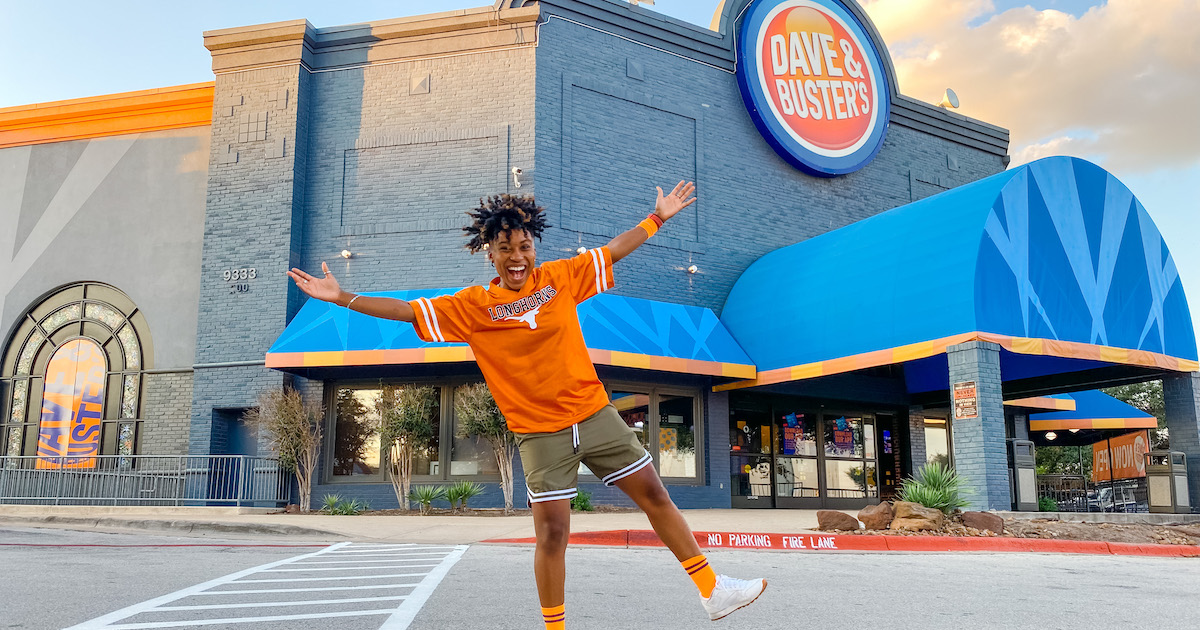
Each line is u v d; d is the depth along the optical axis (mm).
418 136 17531
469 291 3387
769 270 17781
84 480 17875
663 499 3400
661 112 18625
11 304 19547
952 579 6934
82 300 19297
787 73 20109
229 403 16938
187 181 19219
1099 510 22391
